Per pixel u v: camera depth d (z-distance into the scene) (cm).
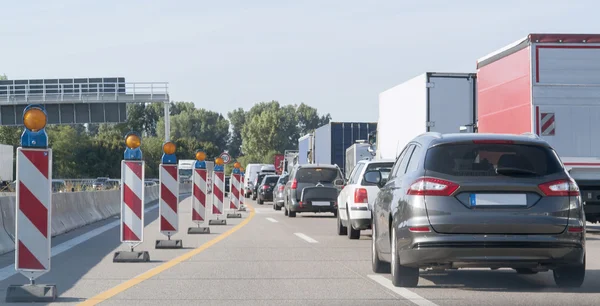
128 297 2358
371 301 2259
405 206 2394
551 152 2405
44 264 2364
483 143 2403
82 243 4378
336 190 7225
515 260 2309
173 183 4094
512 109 4991
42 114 2369
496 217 2297
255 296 2364
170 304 2222
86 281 2734
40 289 2305
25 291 2300
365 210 4444
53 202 5100
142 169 3494
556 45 4712
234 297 2348
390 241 2619
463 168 2352
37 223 2370
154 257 3569
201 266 3191
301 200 7181
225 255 3647
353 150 10250
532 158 2388
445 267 2378
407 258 2377
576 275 2469
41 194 2375
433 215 2319
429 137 2511
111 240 4588
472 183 2317
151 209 9406
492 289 2498
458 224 2298
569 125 4719
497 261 2305
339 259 3459
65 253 3788
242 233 5166
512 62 5000
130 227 3466
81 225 5834
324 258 3503
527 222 2297
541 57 4716
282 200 9125
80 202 6066
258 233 5166
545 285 2591
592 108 4719
